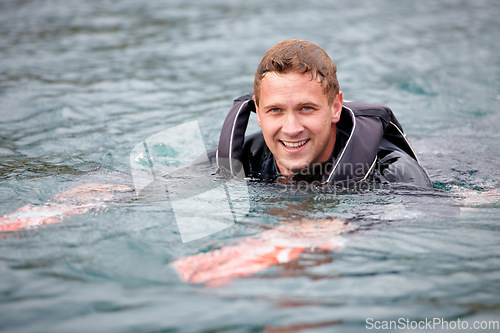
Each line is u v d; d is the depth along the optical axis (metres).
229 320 2.51
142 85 9.70
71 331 2.42
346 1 20.12
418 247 3.30
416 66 11.16
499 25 15.66
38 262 3.09
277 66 3.96
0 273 2.95
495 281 2.88
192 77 10.41
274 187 4.39
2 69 10.66
